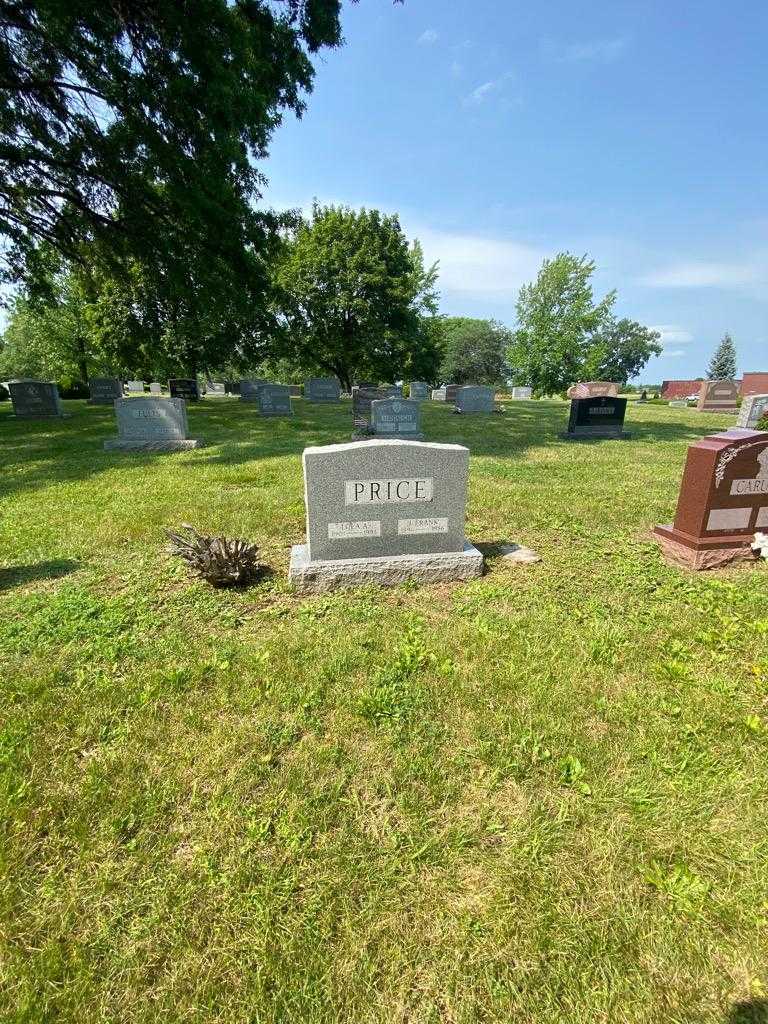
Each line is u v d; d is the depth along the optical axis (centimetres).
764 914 167
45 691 275
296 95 1356
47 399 1686
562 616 365
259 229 1417
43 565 457
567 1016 142
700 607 382
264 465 893
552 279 3259
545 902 170
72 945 158
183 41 1032
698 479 465
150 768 224
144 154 1179
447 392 2866
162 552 489
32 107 1167
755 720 250
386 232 3331
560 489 742
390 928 163
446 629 345
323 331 3362
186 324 2289
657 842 191
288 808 205
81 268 1716
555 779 220
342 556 423
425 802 209
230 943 158
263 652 314
